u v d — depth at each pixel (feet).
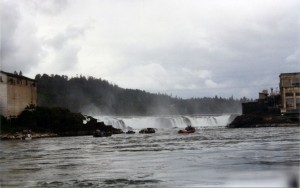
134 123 642.63
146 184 109.09
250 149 198.90
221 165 139.44
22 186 111.65
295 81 542.16
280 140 264.72
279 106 561.43
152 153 197.98
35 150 246.27
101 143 307.37
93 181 116.78
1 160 185.06
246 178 110.93
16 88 451.94
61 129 475.31
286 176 111.75
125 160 169.37
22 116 458.09
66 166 155.12
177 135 403.54
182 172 127.34
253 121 551.59
